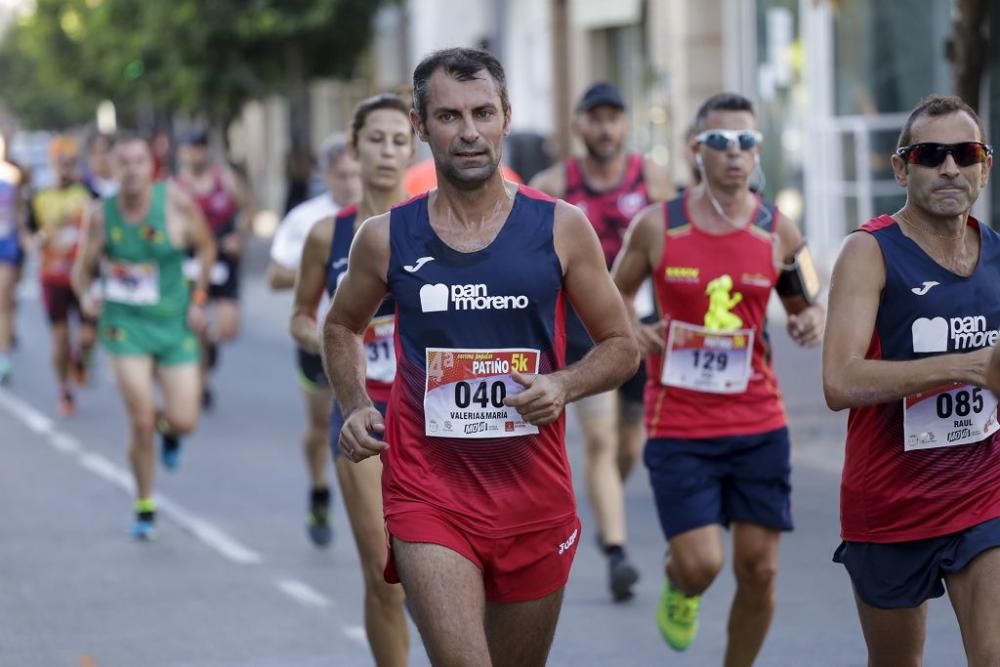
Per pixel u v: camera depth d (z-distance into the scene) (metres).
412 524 13.07
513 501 13.20
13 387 46.28
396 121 17.92
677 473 18.03
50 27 123.25
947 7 49.94
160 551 25.53
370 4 88.62
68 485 31.31
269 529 27.09
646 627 20.78
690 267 18.28
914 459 13.63
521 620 13.48
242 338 56.75
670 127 60.34
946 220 13.48
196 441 36.00
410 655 19.95
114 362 26.92
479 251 13.01
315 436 25.53
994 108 46.12
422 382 13.17
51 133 195.88
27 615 21.64
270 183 142.25
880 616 14.02
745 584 18.00
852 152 55.03
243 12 86.81
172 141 123.06
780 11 59.09
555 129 77.12
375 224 13.30
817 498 28.27
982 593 13.27
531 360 13.12
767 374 18.33
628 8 68.62
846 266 13.55
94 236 27.20
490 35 84.06
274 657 19.52
